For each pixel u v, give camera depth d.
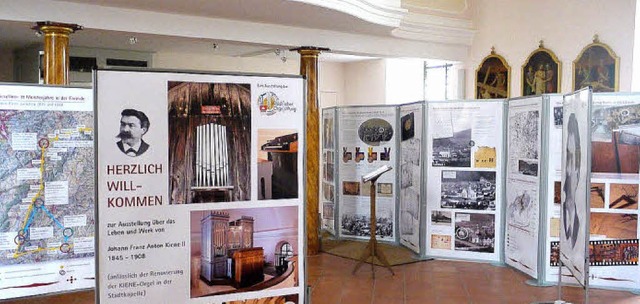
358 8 8.05
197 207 3.32
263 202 3.47
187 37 8.06
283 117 3.51
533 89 10.69
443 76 14.34
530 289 7.29
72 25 7.03
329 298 6.94
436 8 11.18
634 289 7.18
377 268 8.37
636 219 7.15
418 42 11.12
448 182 8.72
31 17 6.77
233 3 7.15
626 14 9.17
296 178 3.55
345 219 10.30
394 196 9.77
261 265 3.48
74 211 6.28
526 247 7.79
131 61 12.02
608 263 7.24
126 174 3.17
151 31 7.69
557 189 7.40
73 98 6.18
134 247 3.21
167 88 3.24
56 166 6.14
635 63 9.12
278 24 8.77
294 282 3.56
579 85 9.88
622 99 7.07
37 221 6.09
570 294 7.06
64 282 6.26
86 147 6.29
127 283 3.20
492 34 11.50
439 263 8.63
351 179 10.20
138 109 3.18
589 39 9.75
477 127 8.48
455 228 8.73
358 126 10.06
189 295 3.33
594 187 7.20
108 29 7.33
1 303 6.61
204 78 3.31
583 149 5.51
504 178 8.38
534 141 7.57
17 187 5.97
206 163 3.33
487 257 8.57
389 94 15.73
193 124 3.30
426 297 6.98
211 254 3.37
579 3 9.90
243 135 3.41
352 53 10.15
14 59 12.34
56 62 6.97
